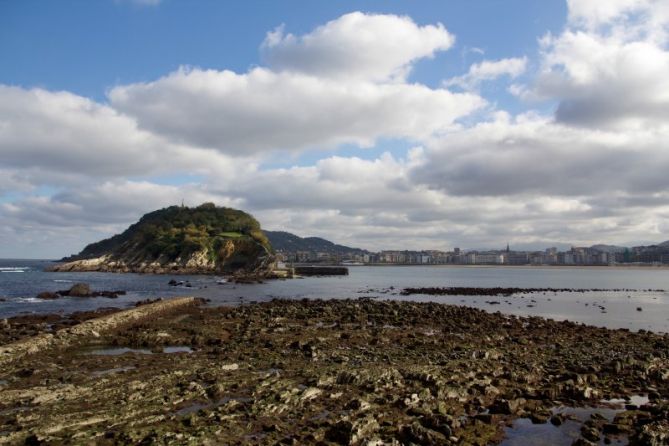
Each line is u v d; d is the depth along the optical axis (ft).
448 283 477.77
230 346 106.11
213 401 64.18
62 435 51.16
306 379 75.36
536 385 75.15
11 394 64.90
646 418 59.16
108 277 473.67
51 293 247.91
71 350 102.94
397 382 73.26
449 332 134.31
